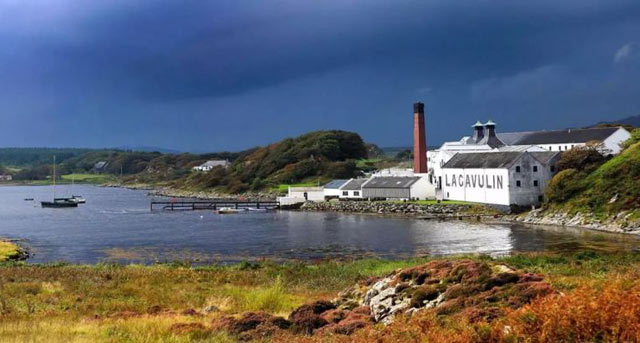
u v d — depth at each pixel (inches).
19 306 1427.2
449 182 5438.0
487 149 6112.2
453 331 733.9
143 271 2144.4
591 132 5930.1
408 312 1016.9
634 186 3821.4
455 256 2689.5
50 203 7268.7
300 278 1988.2
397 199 5698.8
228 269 2257.6
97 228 4456.2
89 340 949.2
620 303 627.2
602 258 2220.7
